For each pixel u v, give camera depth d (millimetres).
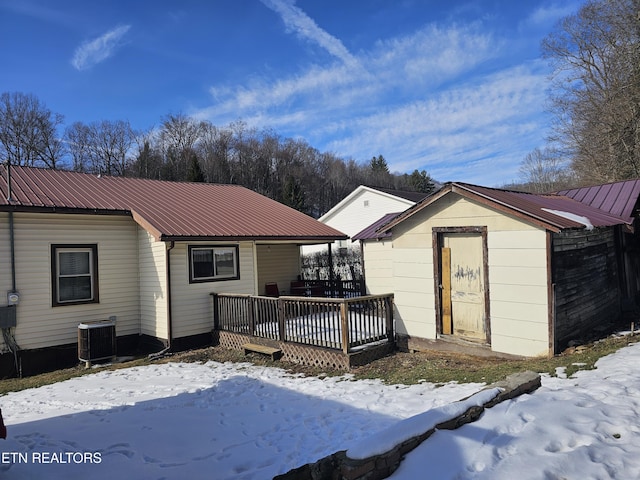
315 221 15117
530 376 4855
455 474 3068
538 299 7207
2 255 9609
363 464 2961
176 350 10781
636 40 22141
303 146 67062
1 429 3795
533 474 2982
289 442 4680
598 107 23875
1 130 43250
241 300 10609
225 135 59406
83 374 9188
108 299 11180
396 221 9125
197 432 5191
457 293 8367
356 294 15938
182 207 12703
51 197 10703
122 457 4461
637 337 7438
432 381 6699
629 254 10742
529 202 8539
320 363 8477
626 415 3850
